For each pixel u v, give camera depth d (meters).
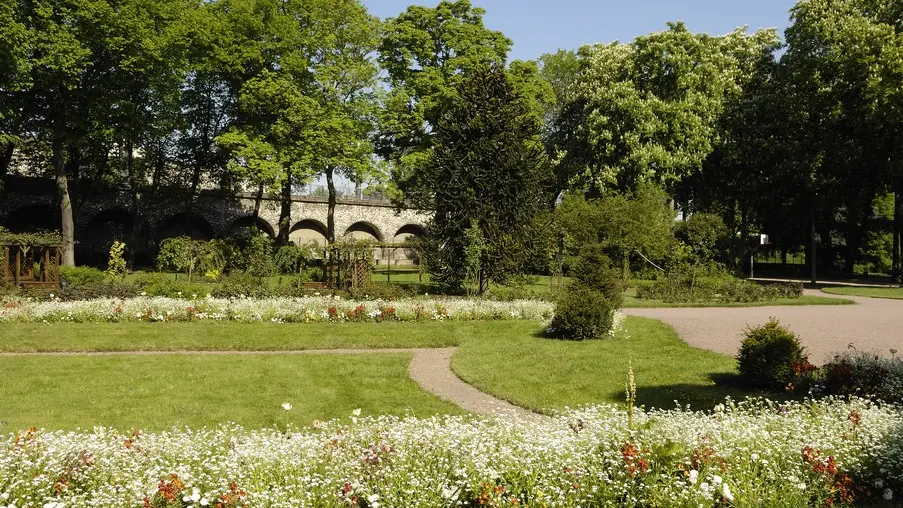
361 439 6.32
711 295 24.06
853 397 8.85
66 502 5.07
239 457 5.80
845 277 42.06
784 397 9.70
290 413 9.35
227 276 25.89
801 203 37.12
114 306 17.67
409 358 13.39
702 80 38.00
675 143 37.75
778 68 37.94
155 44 30.77
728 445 6.18
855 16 34.53
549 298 21.34
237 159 39.69
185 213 43.25
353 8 36.78
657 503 5.09
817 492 5.55
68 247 30.28
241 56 35.22
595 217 29.84
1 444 6.02
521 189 21.44
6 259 23.67
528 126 22.34
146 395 10.18
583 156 39.31
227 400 10.02
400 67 38.06
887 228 45.91
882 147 32.72
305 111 34.22
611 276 16.92
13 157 39.12
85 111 31.45
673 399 9.70
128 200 42.47
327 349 14.43
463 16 38.84
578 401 9.81
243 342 14.52
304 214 51.22
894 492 5.94
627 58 38.75
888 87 29.64
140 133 34.72
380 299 20.12
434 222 22.52
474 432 6.39
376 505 5.06
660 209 31.58
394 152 39.31
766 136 37.41
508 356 12.98
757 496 5.32
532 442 6.03
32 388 10.45
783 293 25.27
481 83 22.08
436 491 5.28
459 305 18.98
